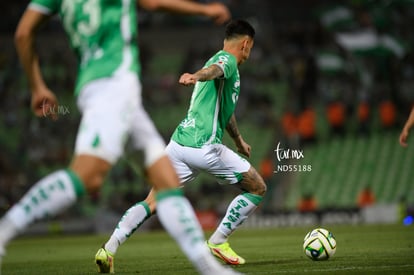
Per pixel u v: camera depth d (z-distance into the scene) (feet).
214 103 86.33
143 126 52.90
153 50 368.07
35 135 325.83
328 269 78.43
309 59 330.34
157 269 87.97
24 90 352.28
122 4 52.13
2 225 49.06
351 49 333.21
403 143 94.22
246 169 87.15
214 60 81.20
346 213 239.71
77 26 52.08
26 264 109.81
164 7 51.49
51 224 244.42
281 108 334.03
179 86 352.69
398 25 339.16
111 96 50.72
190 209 53.01
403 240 133.18
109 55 51.62
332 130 313.53
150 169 53.26
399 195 288.51
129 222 82.02
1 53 367.66
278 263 89.20
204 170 87.51
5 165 309.22
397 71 328.29
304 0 361.10
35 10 51.26
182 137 86.94
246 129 324.39
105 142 50.01
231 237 174.81
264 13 363.35
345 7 342.23
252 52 357.82
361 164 300.20
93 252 136.87
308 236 90.02
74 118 333.01
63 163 314.55
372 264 83.61
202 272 51.96
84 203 282.15
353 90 329.31
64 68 361.30
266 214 247.29
